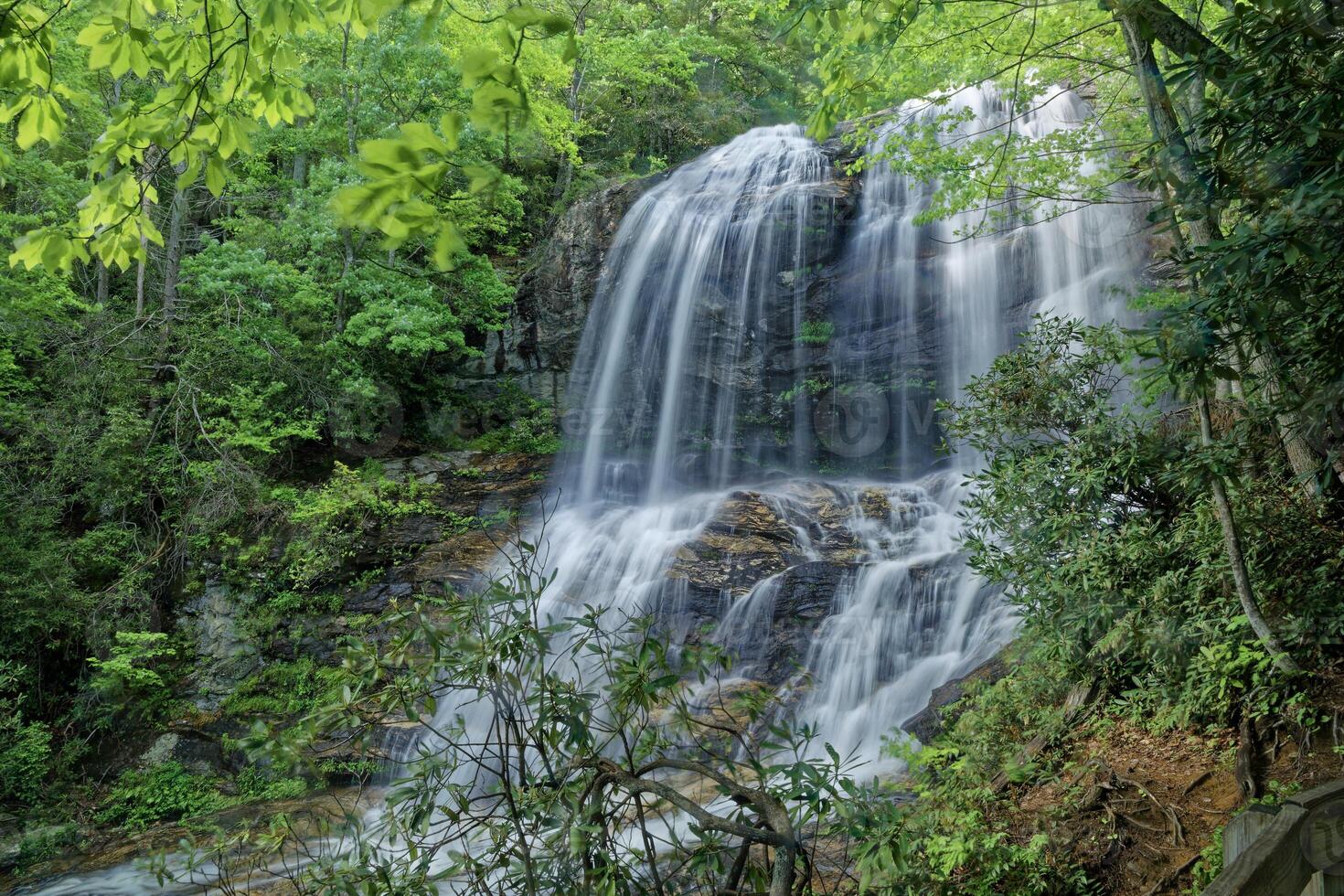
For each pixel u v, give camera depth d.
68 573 14.69
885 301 18.12
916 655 11.64
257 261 17.03
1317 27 3.63
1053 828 5.47
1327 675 5.30
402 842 4.83
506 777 3.05
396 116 17.94
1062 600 6.56
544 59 18.81
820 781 2.89
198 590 15.84
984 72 9.27
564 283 21.30
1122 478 6.27
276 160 21.89
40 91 3.73
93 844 11.83
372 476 17.89
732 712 10.78
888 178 18.50
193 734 13.98
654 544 14.96
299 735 3.10
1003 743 6.71
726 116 28.14
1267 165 3.86
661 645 3.11
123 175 3.61
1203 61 4.12
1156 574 6.27
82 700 14.15
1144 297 8.29
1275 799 4.80
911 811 6.23
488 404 21.00
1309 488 5.85
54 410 16.09
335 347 17.77
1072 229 15.38
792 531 14.68
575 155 22.12
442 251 2.28
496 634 3.06
